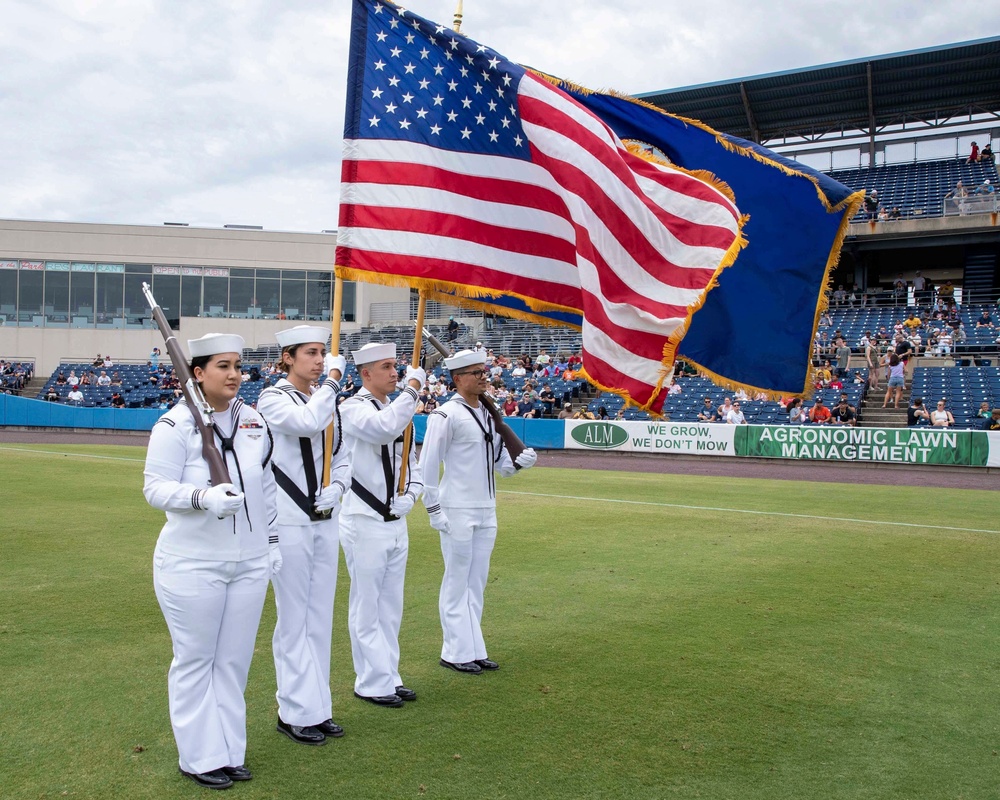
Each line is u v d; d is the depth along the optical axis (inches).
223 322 1739.7
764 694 206.5
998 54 1230.9
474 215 232.5
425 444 224.7
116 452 879.1
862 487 652.7
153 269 1729.8
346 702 201.8
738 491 616.4
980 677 220.4
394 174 227.8
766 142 1547.7
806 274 265.9
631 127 266.2
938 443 802.8
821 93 1371.8
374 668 199.5
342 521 206.2
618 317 231.0
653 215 246.7
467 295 227.1
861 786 159.5
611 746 175.9
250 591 163.3
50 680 211.2
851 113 1443.2
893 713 195.6
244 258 1745.8
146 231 1726.1
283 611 182.9
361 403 202.4
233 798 152.0
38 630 253.1
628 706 198.2
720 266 238.8
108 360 1601.9
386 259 221.6
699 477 722.2
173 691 159.2
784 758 171.2
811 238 265.6
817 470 791.7
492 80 240.2
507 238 234.7
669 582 321.7
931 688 211.9
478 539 230.4
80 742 174.9
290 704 179.6
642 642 247.6
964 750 176.1
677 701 201.6
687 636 253.4
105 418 1286.9
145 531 415.8
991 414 850.1
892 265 1451.8
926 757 172.6
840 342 1130.7
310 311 1764.3
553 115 237.8
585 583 319.9
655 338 232.5
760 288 265.1
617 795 154.5
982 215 1202.0
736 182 266.7
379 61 233.8
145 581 315.0
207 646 159.2
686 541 406.9
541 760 168.9
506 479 691.4
